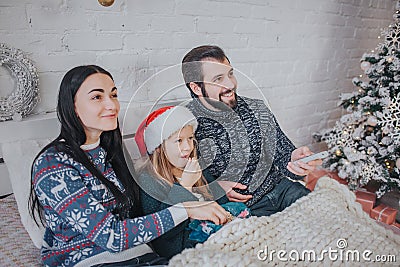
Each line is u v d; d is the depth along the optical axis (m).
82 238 1.03
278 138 1.58
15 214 1.19
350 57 2.72
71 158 1.03
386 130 1.87
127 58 1.59
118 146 1.18
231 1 1.86
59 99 1.07
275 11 2.07
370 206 1.83
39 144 1.26
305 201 1.32
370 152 1.97
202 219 1.14
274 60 2.17
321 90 2.57
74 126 1.06
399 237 1.29
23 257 1.06
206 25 1.80
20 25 1.30
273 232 1.12
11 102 1.28
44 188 0.97
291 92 2.35
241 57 1.99
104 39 1.51
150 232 1.02
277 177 1.54
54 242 1.07
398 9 1.99
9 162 1.18
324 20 2.39
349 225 1.23
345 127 2.14
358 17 2.64
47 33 1.36
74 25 1.42
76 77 1.06
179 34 1.72
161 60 1.69
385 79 1.93
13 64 1.28
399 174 1.87
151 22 1.62
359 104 2.06
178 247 1.18
